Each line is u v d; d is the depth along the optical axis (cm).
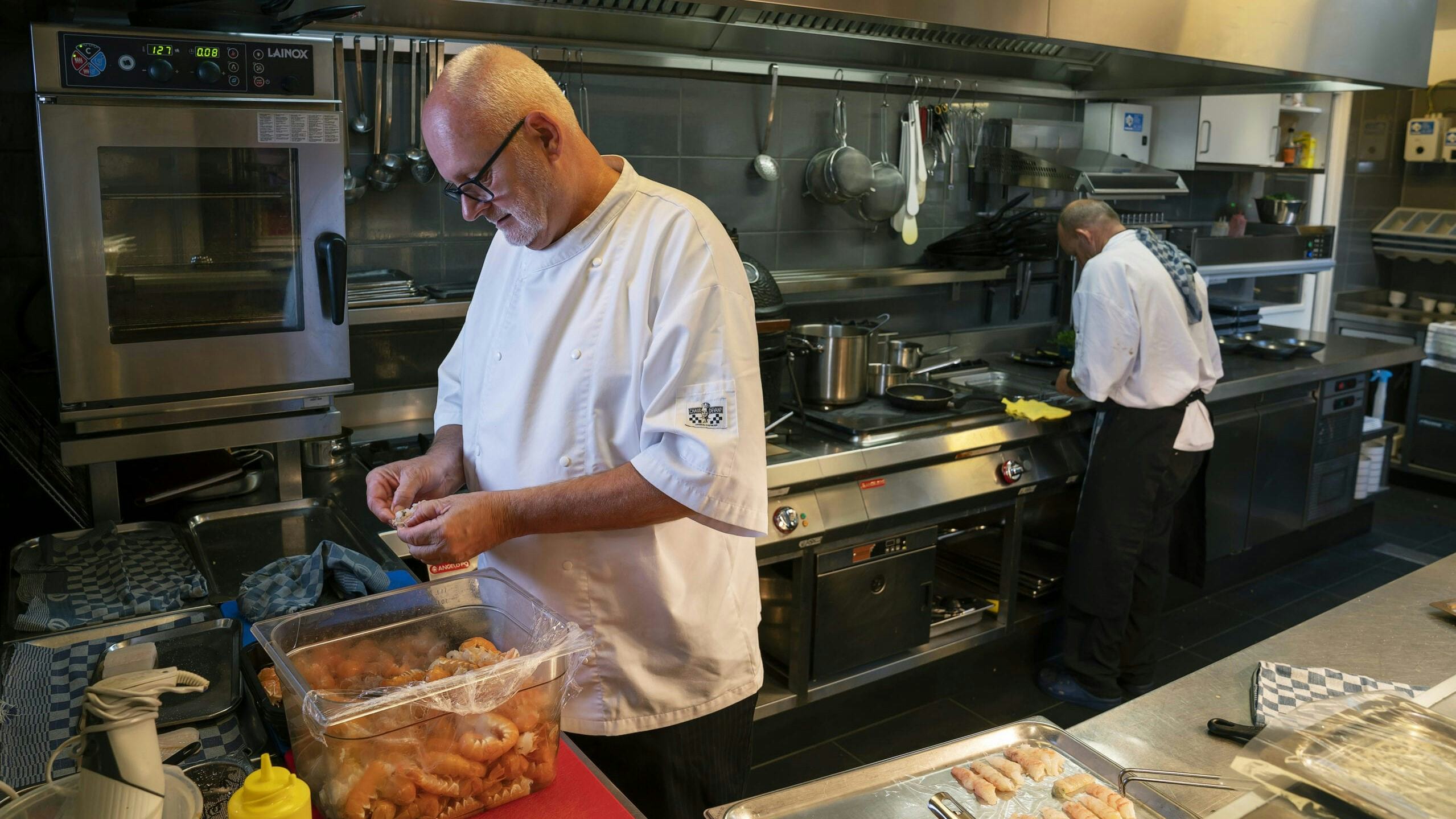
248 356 186
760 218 317
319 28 231
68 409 174
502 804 106
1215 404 335
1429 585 180
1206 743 130
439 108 128
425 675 110
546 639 112
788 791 117
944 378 337
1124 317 271
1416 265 555
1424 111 546
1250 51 275
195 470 211
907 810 116
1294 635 160
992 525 327
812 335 304
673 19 261
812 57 305
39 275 216
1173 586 360
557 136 131
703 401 131
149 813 87
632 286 138
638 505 131
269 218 181
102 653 137
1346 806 103
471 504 127
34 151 212
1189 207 468
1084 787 118
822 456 253
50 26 158
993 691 307
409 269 261
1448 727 113
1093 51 341
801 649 259
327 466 232
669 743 152
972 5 226
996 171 357
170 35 165
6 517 220
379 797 98
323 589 160
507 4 235
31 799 93
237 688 128
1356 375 390
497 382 150
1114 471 283
